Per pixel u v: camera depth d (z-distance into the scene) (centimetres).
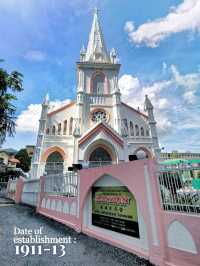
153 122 2758
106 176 739
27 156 5762
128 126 2720
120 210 648
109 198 709
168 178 499
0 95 1092
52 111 2611
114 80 2908
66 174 1045
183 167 468
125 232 613
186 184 461
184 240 432
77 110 2600
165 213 485
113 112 2709
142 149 2597
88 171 835
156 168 526
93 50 3341
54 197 1133
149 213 524
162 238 479
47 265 491
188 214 434
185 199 454
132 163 601
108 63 2956
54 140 2453
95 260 520
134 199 600
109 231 683
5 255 557
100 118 2670
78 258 536
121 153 2292
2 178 3784
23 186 1923
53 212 1110
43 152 2364
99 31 3559
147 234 523
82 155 2208
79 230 812
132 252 559
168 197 491
